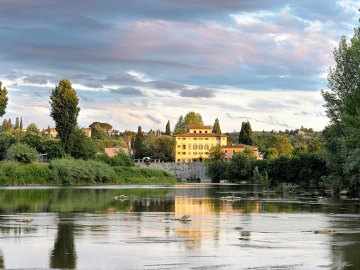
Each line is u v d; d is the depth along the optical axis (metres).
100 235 37.59
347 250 32.03
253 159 196.38
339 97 89.75
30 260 28.70
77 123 164.88
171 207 62.66
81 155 165.88
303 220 48.28
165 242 34.62
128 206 63.91
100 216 50.97
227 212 56.50
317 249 32.31
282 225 44.16
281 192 104.94
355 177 87.25
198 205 66.44
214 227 42.50
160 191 106.81
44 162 158.12
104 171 154.88
